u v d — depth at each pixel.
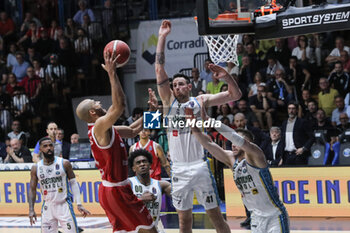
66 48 17.72
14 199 12.91
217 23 6.82
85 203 12.43
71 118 17.91
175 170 7.08
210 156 12.72
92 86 18.11
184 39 16.77
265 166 6.25
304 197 10.91
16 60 17.98
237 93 6.84
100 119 6.17
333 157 11.62
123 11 18.56
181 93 6.84
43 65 18.02
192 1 18.17
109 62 5.94
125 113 17.28
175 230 10.48
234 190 11.35
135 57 17.67
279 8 6.96
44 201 8.62
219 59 7.78
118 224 6.59
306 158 11.64
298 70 14.29
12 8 20.45
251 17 7.00
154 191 7.98
